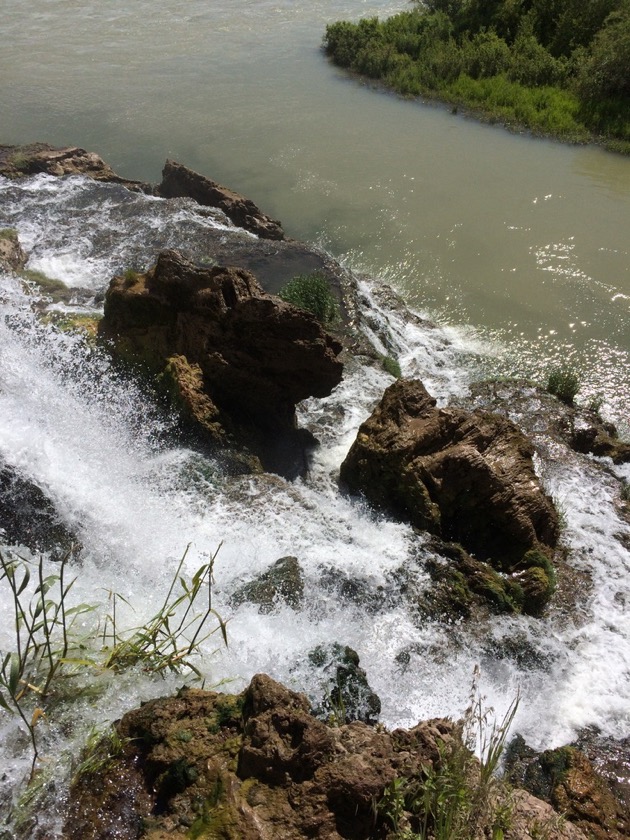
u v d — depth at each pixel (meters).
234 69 30.84
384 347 14.67
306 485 9.98
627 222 20.02
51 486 8.35
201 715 5.49
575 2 30.69
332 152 24.05
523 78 29.23
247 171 22.78
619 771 6.82
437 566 8.55
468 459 9.05
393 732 5.49
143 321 10.82
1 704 4.92
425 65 29.95
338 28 32.19
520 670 7.74
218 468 9.52
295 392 10.55
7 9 38.09
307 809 4.68
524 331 16.03
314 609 7.79
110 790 5.13
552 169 23.05
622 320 16.33
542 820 5.32
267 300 9.82
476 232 19.58
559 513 9.83
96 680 6.05
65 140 24.44
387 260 18.47
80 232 16.92
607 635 8.27
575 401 13.97
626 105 26.81
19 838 4.88
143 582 7.55
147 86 28.86
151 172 22.62
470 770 5.31
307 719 5.07
